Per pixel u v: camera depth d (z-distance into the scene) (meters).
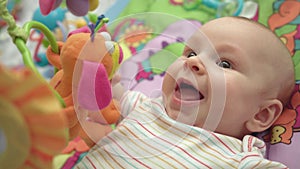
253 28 1.03
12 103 0.49
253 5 1.37
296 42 1.20
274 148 1.01
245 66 0.98
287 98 1.07
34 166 0.54
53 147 0.52
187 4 1.45
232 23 1.03
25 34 0.72
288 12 1.29
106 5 1.45
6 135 0.52
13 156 0.53
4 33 1.17
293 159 0.98
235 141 0.95
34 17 1.25
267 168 0.88
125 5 1.45
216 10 1.43
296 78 1.13
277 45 1.04
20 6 1.30
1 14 0.69
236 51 0.98
